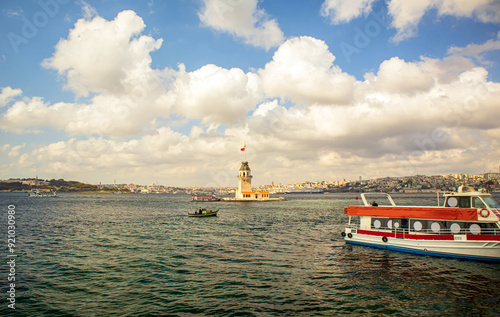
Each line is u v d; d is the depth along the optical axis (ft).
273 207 451.53
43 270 85.35
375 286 71.72
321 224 201.87
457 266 86.43
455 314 56.85
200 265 90.68
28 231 164.14
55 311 58.13
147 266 89.61
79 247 118.52
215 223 210.79
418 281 74.64
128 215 281.13
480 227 91.09
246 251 110.42
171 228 180.86
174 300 63.46
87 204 499.10
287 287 71.31
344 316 56.08
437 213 97.50
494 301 62.49
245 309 58.95
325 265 89.97
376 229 114.42
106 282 75.00
